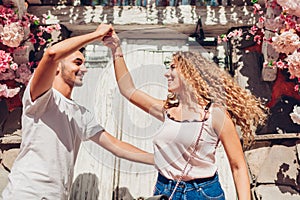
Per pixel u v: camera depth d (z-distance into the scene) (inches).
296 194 113.6
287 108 125.0
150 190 116.4
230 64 134.0
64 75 98.0
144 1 142.5
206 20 135.5
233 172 91.0
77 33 142.2
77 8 138.3
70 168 95.8
